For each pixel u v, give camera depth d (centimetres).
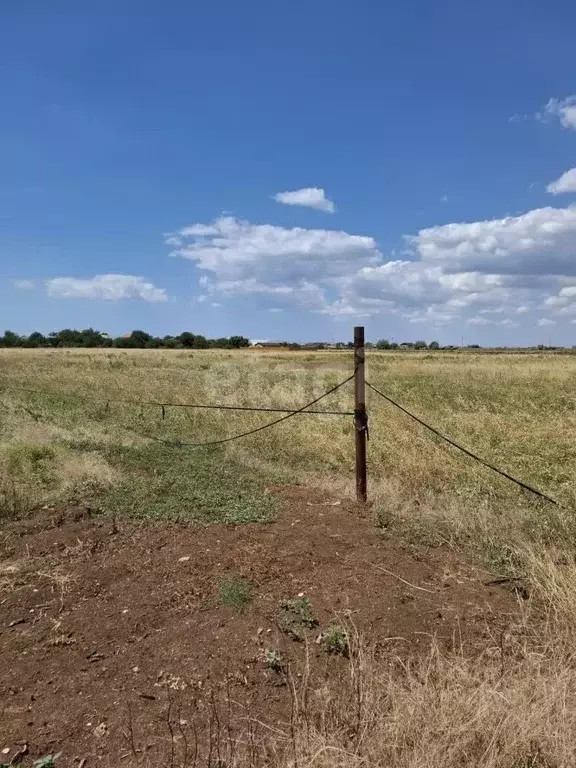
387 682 276
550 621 335
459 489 627
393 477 678
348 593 375
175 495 590
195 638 328
